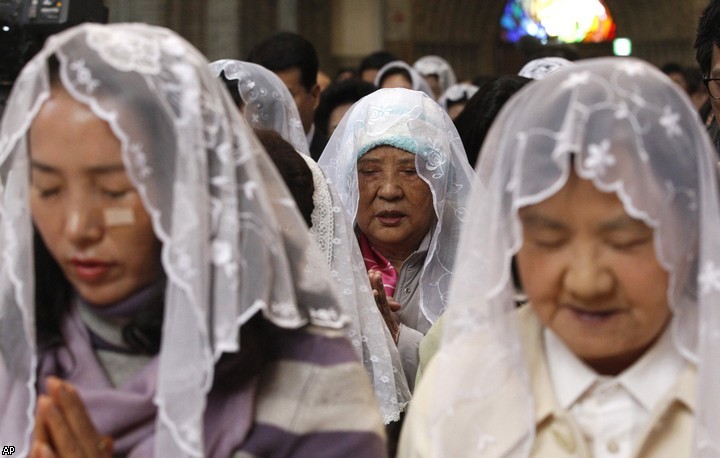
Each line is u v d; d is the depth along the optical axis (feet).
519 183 5.22
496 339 5.70
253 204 5.53
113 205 5.36
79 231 5.31
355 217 10.18
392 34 53.06
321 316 6.08
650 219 5.04
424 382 6.20
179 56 5.43
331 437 5.71
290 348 5.89
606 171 5.00
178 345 5.33
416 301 10.09
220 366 5.55
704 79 10.36
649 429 5.48
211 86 5.54
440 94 28.73
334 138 10.66
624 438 5.61
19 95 5.43
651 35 54.95
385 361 8.45
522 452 5.68
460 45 55.62
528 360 5.82
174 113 5.32
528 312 5.98
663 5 54.49
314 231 8.25
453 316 5.75
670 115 5.20
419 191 9.95
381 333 8.53
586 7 55.77
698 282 5.33
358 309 8.53
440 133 10.05
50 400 5.24
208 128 5.41
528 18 56.65
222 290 5.32
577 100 5.14
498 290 5.48
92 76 5.25
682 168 5.24
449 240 9.94
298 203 7.91
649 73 5.31
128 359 5.81
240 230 5.47
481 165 5.66
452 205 10.04
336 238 8.37
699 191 5.28
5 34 11.95
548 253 5.32
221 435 5.57
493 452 5.70
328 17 51.24
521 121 5.33
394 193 9.90
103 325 5.82
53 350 5.91
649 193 5.05
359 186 10.09
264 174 5.95
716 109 10.16
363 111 10.19
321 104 18.37
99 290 5.52
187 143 5.28
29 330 5.67
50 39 5.40
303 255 6.03
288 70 15.16
